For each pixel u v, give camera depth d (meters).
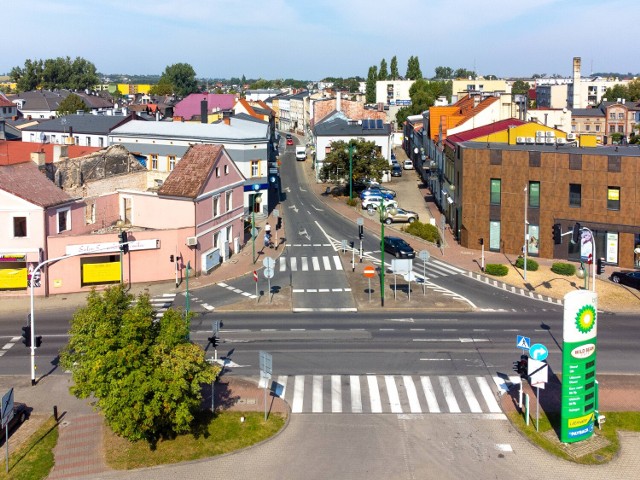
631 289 49.59
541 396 31.02
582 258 44.44
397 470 25.03
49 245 47.69
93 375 24.28
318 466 25.25
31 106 145.75
